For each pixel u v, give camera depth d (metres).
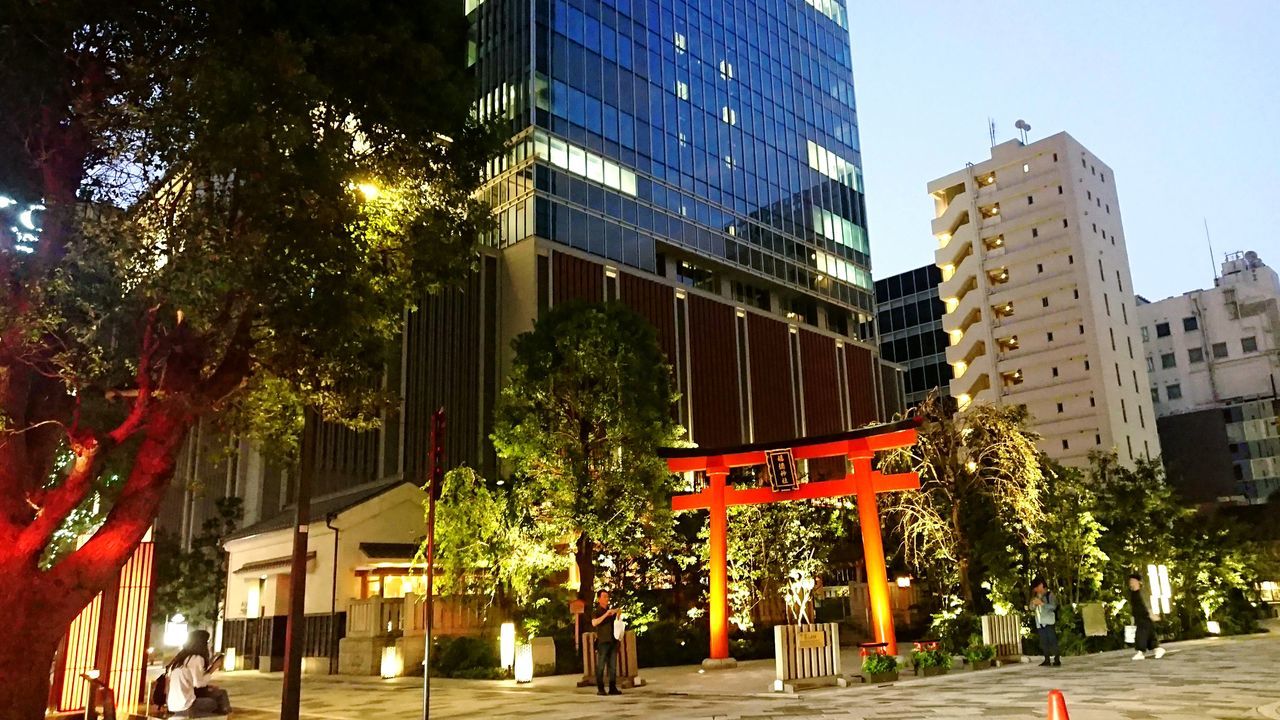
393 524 32.41
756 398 56.25
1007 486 24.23
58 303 9.84
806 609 31.47
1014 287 65.06
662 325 51.69
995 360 64.88
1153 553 32.19
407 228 13.27
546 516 23.77
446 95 12.91
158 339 11.35
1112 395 59.88
